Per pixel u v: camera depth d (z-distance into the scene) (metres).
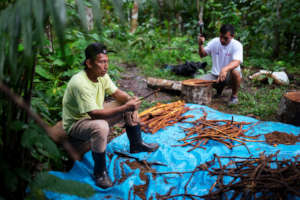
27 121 1.69
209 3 6.69
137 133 2.54
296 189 1.84
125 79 5.47
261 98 4.31
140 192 2.08
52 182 1.69
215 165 2.38
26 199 1.69
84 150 2.45
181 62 6.73
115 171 2.34
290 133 2.95
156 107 3.59
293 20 4.86
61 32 1.04
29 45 1.09
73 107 2.17
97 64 1.98
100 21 1.25
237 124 3.20
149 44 6.98
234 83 3.88
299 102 3.06
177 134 3.03
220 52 3.99
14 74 1.23
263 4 5.86
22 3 1.11
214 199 1.91
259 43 6.60
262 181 1.96
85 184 1.70
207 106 3.94
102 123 2.08
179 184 2.14
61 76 3.58
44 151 2.10
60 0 1.05
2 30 1.17
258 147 2.66
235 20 6.23
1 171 1.55
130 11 8.55
